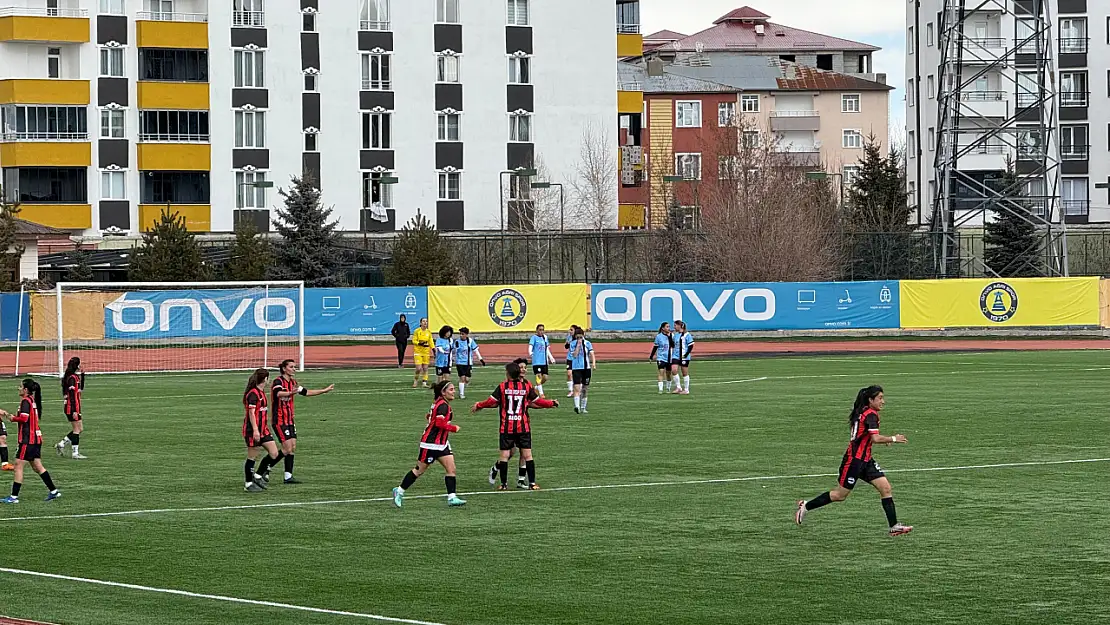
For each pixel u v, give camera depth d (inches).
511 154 4013.3
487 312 2974.9
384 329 2935.5
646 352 2746.1
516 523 919.7
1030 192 4820.4
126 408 1723.7
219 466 1199.6
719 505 980.6
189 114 3759.8
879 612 677.3
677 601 703.7
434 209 3946.9
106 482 1111.0
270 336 2817.4
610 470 1155.9
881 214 4463.6
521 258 3705.7
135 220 3747.5
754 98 6348.4
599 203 3932.1
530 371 2362.2
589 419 1557.6
